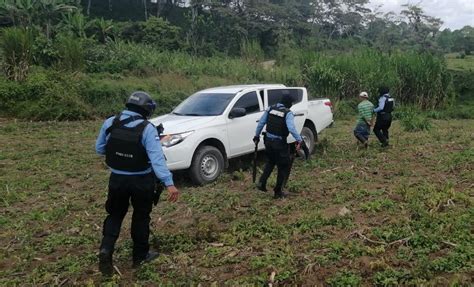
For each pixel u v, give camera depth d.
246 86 10.30
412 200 6.70
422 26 75.06
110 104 19.78
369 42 79.12
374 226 5.86
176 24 70.81
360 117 11.73
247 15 65.88
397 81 23.75
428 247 5.01
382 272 4.52
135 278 4.88
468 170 8.62
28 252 5.66
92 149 12.56
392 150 11.34
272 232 5.86
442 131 15.00
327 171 9.42
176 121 9.01
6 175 9.80
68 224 6.77
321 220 6.12
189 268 4.97
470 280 4.26
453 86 27.20
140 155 4.62
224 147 9.24
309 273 4.62
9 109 18.17
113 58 28.52
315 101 11.59
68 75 20.08
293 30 75.62
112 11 73.75
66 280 4.88
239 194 7.93
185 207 7.31
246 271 4.85
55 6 35.41
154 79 24.98
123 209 4.91
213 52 52.88
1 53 19.84
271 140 7.44
